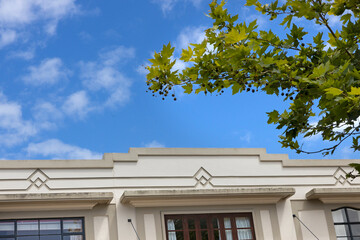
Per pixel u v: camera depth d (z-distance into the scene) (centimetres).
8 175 1481
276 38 678
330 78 578
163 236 1526
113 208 1530
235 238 1592
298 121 716
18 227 1427
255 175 1706
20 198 1401
